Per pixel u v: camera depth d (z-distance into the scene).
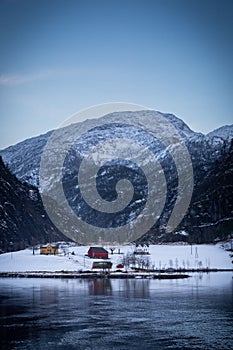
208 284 186.38
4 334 99.75
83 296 153.38
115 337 96.88
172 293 158.50
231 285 182.12
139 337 96.94
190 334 98.94
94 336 97.81
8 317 116.75
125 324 108.12
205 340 94.44
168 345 91.31
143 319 113.50
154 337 96.81
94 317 116.12
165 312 122.12
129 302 139.25
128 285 186.38
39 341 94.19
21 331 102.12
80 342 93.62
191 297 148.38
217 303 135.88
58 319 113.94
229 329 102.88
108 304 135.75
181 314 119.25
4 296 154.12
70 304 136.25
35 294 158.88
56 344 92.31
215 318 114.00
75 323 109.44
